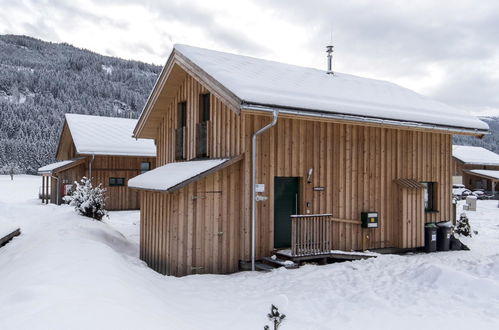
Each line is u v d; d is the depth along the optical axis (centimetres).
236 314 581
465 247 1253
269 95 858
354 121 988
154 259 971
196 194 892
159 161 1386
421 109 1162
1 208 1803
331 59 1376
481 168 3900
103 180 2306
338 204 1067
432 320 545
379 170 1145
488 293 629
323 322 554
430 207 1277
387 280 754
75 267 613
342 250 1066
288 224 1019
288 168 990
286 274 827
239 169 944
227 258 922
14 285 542
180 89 1225
